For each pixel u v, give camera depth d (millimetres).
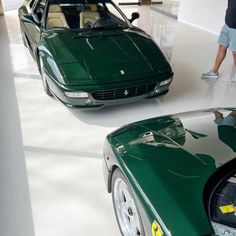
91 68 2707
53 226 1807
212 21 6418
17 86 3586
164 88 2961
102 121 2939
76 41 3023
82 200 2004
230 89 3809
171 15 7828
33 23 3430
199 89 3758
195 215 1133
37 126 2816
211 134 1601
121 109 3162
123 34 3295
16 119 2918
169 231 1122
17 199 1993
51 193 2053
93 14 3529
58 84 2670
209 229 1081
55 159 2383
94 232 1774
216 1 6156
